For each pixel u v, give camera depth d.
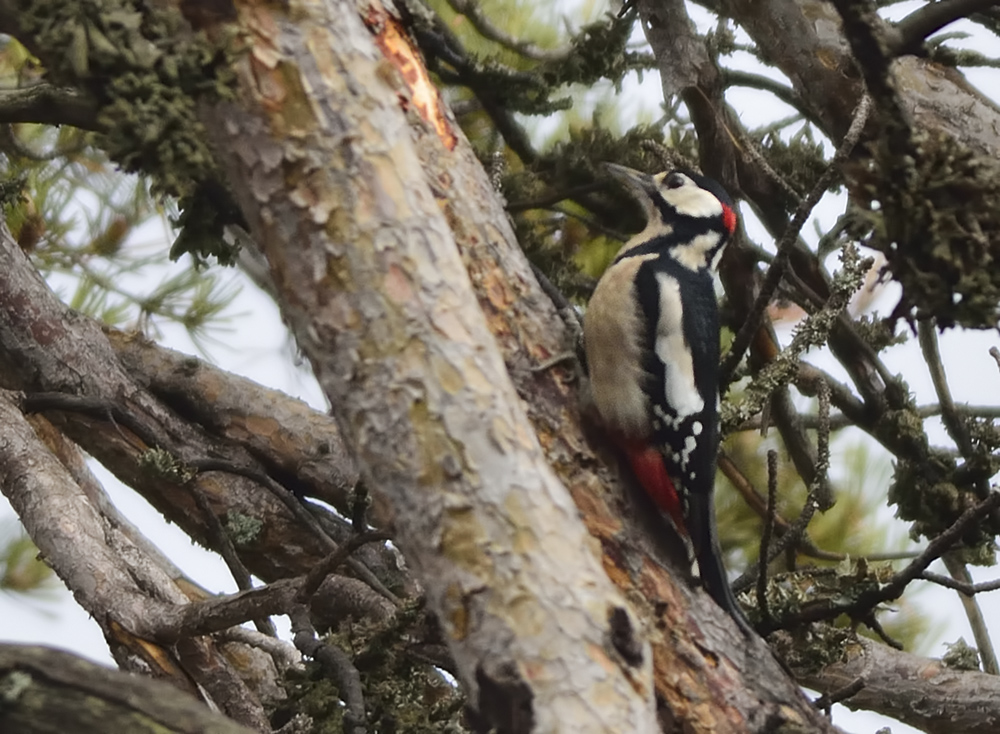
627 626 4.94
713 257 9.01
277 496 9.57
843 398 10.59
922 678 8.70
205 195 8.39
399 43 6.95
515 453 5.06
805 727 6.36
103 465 9.84
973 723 8.53
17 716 3.97
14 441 8.74
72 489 8.59
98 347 9.97
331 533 9.88
